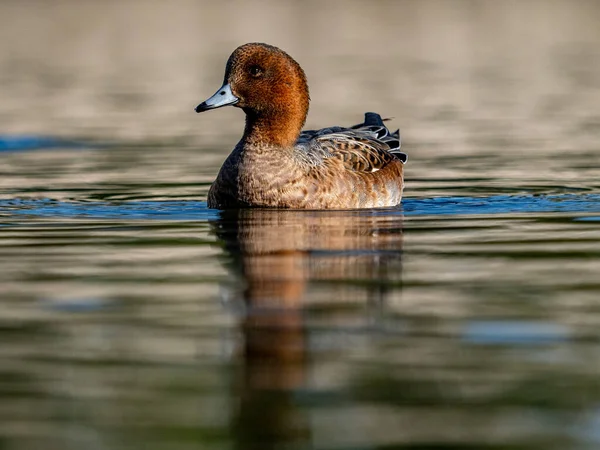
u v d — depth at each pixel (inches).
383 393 312.7
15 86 1320.1
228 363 337.1
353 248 498.0
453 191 685.9
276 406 303.9
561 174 747.4
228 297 409.7
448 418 294.8
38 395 312.7
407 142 923.4
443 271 451.5
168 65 1499.8
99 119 1077.1
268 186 604.1
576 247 499.8
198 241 516.4
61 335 365.4
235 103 608.7
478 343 354.6
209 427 289.7
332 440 281.9
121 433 287.0
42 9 2177.7
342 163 624.4
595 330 367.2
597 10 2228.1
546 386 316.8
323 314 386.9
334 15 2140.7
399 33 1923.0
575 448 275.9
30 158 848.9
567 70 1464.1
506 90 1277.1
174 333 366.0
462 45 1772.9
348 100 1189.1
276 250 493.0
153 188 698.8
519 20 2106.3
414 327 371.9
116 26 1948.8
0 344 356.2
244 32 1862.7
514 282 432.5
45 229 554.3
